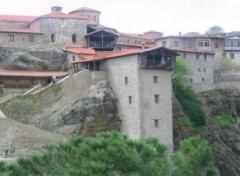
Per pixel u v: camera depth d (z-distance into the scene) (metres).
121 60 104.88
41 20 136.50
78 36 138.25
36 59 126.69
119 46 152.75
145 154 48.66
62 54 129.12
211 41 163.38
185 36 163.62
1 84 117.44
